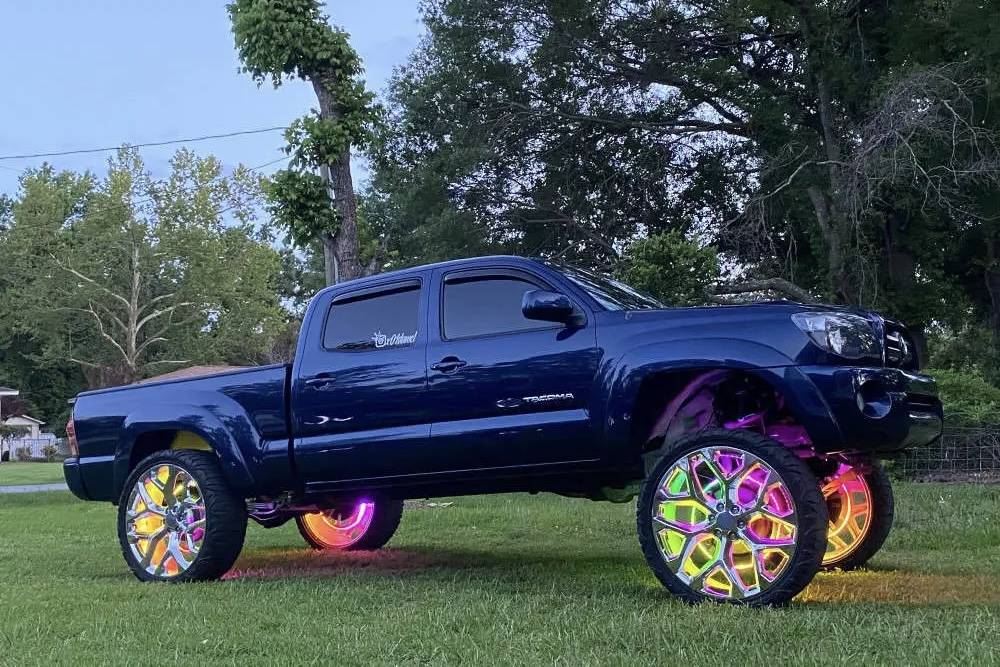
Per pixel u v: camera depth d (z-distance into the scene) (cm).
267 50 1450
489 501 1272
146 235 6619
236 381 733
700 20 2870
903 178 2141
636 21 2834
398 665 415
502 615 506
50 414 7888
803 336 535
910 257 2511
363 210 3100
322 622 511
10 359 7656
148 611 561
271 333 6881
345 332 700
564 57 2925
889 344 567
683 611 509
